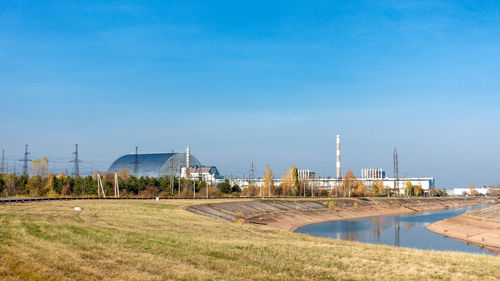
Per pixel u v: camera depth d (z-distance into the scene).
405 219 146.88
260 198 159.50
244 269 31.02
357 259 37.88
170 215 75.75
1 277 22.98
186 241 41.16
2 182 155.00
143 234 43.75
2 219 46.84
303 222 127.31
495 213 119.56
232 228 62.28
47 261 27.27
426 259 40.16
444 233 104.88
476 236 96.12
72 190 167.38
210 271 29.50
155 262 30.56
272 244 44.31
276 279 28.89
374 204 193.62
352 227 118.56
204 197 160.50
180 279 26.52
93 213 68.38
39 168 175.62
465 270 35.22
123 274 26.06
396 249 49.19
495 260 41.28
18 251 29.39
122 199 119.88
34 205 79.62
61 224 45.66
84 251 31.84
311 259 36.97
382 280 30.27
